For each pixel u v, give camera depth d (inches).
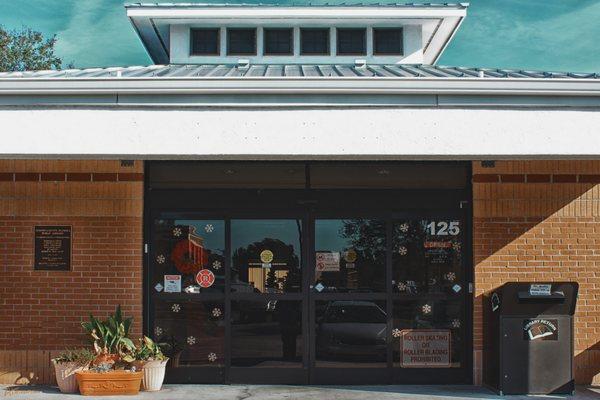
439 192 484.7
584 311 482.3
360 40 661.9
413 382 477.7
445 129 381.4
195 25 658.2
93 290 476.7
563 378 442.9
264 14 640.4
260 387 466.3
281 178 484.1
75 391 448.8
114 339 455.8
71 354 449.7
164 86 376.2
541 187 483.5
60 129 379.6
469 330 479.5
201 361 477.4
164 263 482.3
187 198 482.9
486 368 469.1
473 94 380.5
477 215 480.4
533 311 441.7
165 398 433.1
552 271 482.0
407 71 530.3
